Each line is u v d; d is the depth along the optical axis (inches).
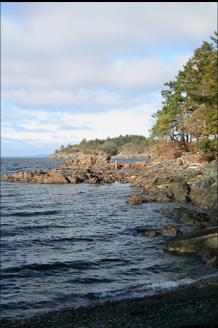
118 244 900.6
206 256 737.0
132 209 1461.6
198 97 2103.8
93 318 464.1
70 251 844.0
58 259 773.3
